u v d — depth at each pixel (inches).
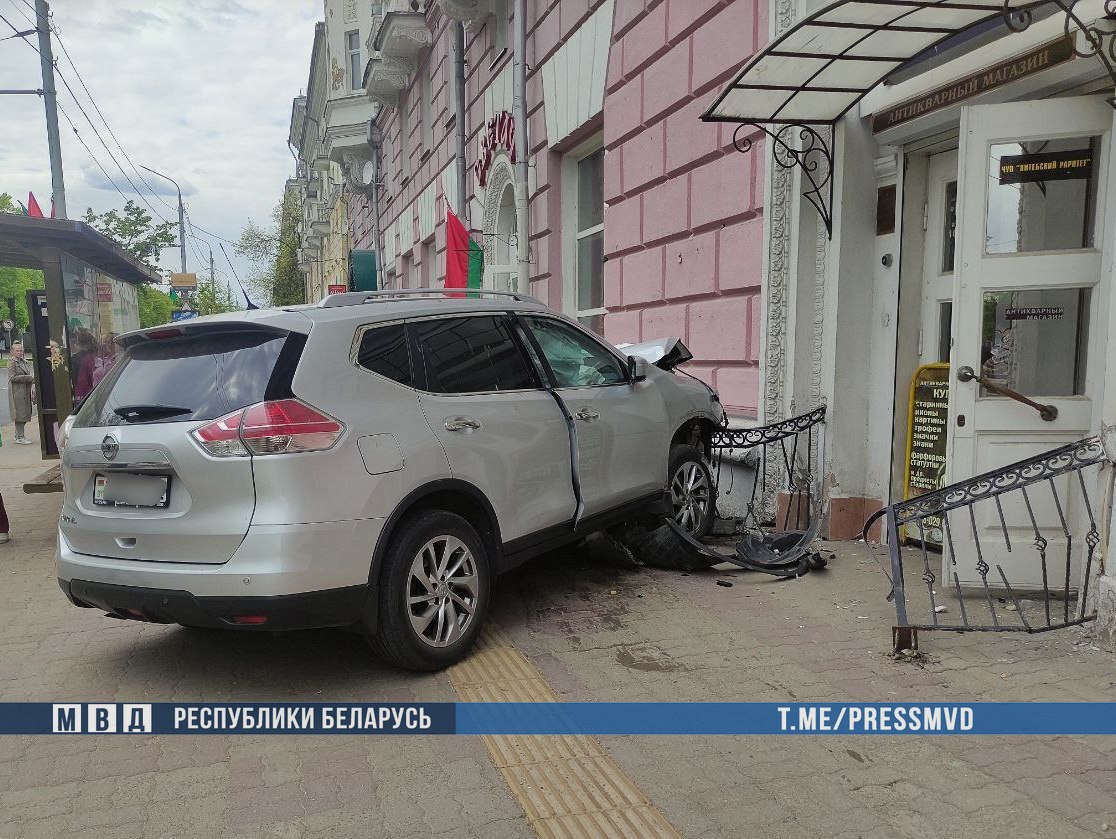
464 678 147.8
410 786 113.3
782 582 197.9
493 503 160.4
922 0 162.4
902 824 100.3
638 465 201.6
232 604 128.8
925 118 202.2
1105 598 148.3
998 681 137.2
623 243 351.9
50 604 201.5
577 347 196.2
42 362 319.3
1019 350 174.7
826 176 232.5
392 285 965.8
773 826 101.0
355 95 1012.5
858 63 197.8
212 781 115.8
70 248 320.5
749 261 262.8
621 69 343.0
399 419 144.9
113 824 105.4
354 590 135.3
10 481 412.2
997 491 154.3
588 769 116.2
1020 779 108.9
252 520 128.6
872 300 232.7
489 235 535.8
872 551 223.0
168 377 143.9
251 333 141.8
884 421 229.6
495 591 197.2
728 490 278.7
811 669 145.9
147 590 135.6
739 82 198.8
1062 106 164.6
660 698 137.0
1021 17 152.7
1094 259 166.4
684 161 297.4
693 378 245.3
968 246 172.4
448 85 639.1
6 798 112.5
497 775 115.7
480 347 169.3
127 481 142.2
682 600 187.3
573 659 154.6
